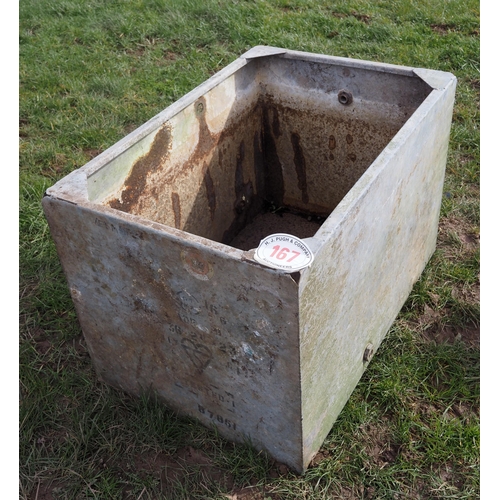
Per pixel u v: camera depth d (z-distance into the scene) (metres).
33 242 3.14
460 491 2.06
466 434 2.20
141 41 5.05
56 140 3.90
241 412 2.08
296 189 3.29
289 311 1.66
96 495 2.08
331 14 5.29
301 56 2.84
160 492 2.08
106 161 2.16
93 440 2.25
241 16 5.18
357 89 2.79
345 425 2.25
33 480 2.15
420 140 2.27
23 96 4.38
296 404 1.88
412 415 2.28
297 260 1.61
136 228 1.81
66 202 1.92
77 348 2.63
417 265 2.75
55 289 2.87
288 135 3.12
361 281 2.07
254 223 3.30
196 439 2.22
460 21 5.00
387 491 2.05
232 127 2.91
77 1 5.64
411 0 5.38
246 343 1.84
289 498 2.05
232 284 1.72
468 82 4.32
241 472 2.12
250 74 2.93
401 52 4.64
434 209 2.75
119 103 4.26
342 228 1.77
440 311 2.71
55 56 4.83
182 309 1.91
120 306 2.08
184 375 2.13
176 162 2.58
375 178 1.93
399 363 2.47
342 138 2.97
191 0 5.43
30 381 2.47
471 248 3.03
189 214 2.78
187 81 4.44
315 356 1.86
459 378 2.40
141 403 2.33
